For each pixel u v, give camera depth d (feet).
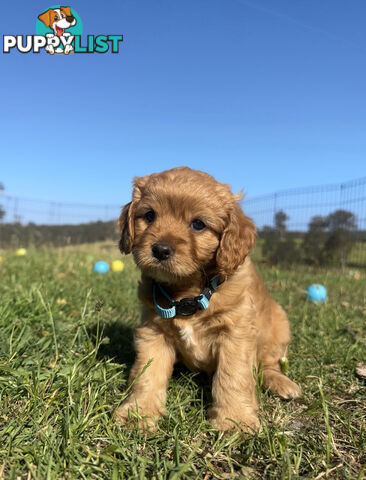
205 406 1.08
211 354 1.10
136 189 1.20
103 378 1.05
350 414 1.04
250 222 1.19
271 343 1.37
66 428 0.81
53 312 1.55
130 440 0.87
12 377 1.00
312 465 0.82
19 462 0.76
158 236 1.04
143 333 1.10
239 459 0.84
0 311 1.38
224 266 1.07
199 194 1.09
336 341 1.59
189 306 1.03
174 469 0.74
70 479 0.71
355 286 3.18
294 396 1.15
